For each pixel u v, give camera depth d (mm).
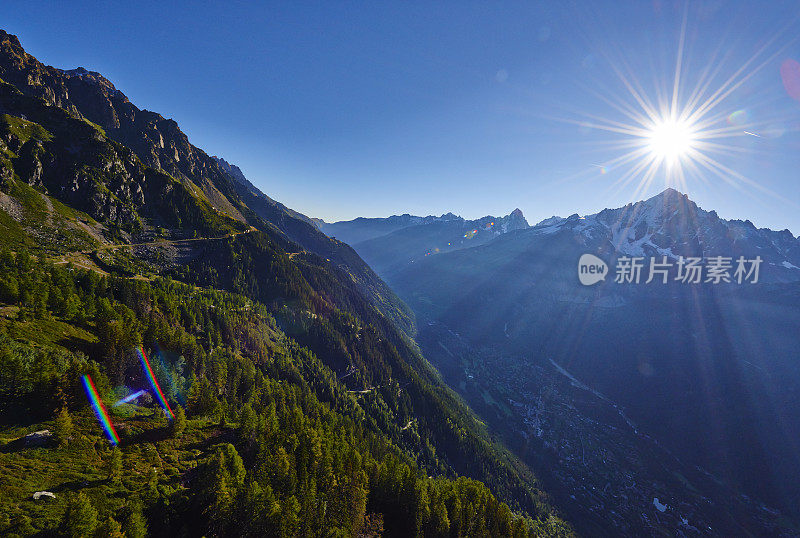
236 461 55500
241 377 105125
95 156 196250
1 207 139625
